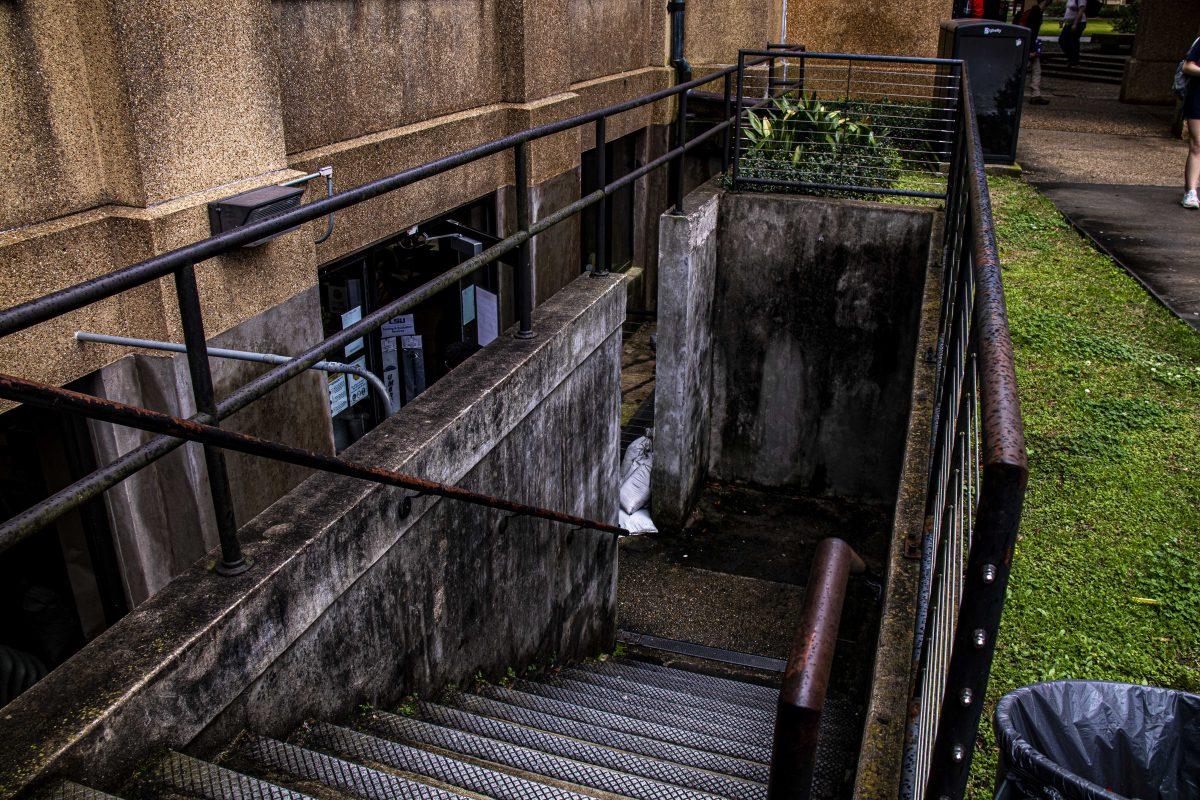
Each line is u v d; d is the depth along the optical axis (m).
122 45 3.72
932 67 14.30
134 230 3.95
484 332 8.06
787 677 1.19
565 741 3.54
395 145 6.21
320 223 5.54
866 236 8.32
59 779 1.98
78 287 1.89
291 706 2.79
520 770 3.02
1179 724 2.56
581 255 10.05
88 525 4.30
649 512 8.79
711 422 9.46
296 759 2.50
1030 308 7.90
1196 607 4.64
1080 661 4.26
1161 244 9.50
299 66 5.32
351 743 2.84
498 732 3.50
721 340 9.09
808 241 8.48
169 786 2.17
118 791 2.14
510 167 7.91
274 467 4.95
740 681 6.66
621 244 11.62
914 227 8.16
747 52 8.23
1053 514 5.36
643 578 7.99
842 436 9.11
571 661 5.79
